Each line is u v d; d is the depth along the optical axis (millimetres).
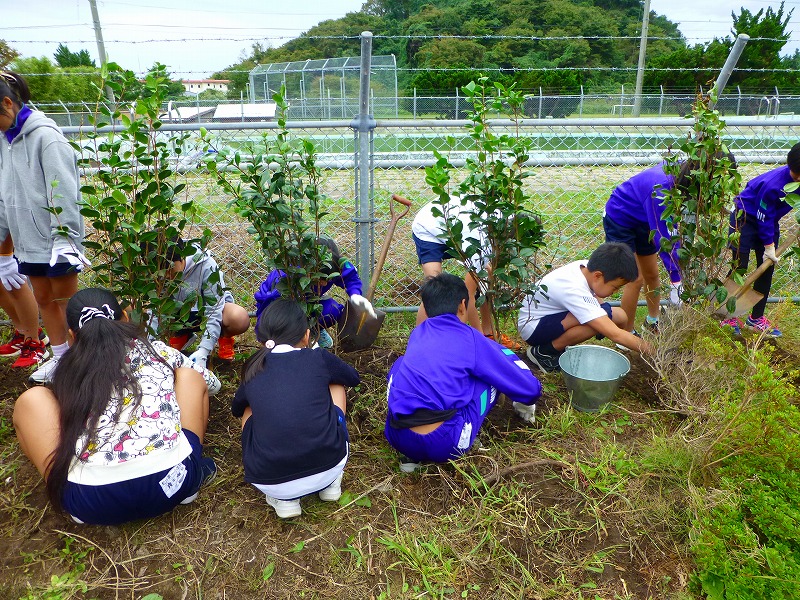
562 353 3332
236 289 4410
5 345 3637
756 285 3777
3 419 3016
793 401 2988
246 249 4695
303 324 2508
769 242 3545
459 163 3873
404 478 2678
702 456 2523
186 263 3145
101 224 2658
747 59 26375
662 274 4625
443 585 2137
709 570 2080
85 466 2123
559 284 3260
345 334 3461
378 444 2902
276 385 2334
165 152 2760
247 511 2484
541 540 2320
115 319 2469
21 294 3414
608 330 3143
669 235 3391
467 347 2580
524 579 2148
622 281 3115
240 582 2166
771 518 2199
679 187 3170
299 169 3023
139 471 2148
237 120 13977
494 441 2900
